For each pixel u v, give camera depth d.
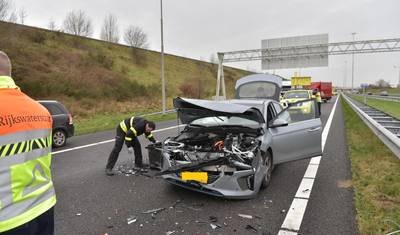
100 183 5.60
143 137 11.17
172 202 4.63
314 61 28.48
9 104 1.75
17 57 24.47
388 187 4.87
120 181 5.72
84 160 7.49
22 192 1.78
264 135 5.26
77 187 5.37
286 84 28.98
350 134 10.41
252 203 4.54
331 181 5.50
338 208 4.27
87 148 9.10
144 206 4.48
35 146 1.86
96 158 7.71
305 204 4.46
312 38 27.84
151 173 6.20
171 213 4.21
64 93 23.20
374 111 14.52
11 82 1.86
